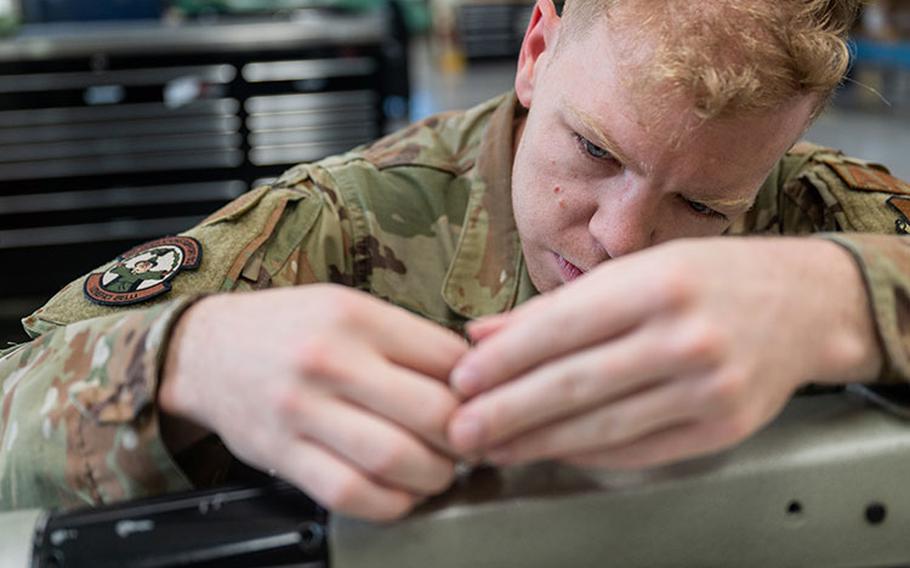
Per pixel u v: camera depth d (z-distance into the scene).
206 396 0.42
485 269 0.80
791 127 0.60
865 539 0.42
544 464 0.42
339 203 0.80
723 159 0.58
